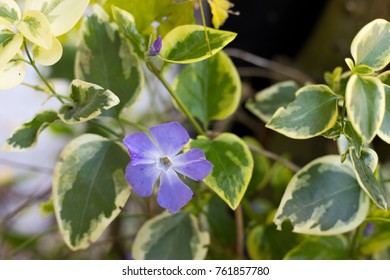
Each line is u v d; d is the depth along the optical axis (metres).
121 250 0.68
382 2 0.66
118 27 0.51
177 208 0.46
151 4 0.50
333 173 0.51
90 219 0.48
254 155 0.60
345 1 0.67
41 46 0.45
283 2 0.71
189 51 0.48
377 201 0.45
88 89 0.47
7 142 0.48
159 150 0.47
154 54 0.47
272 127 0.46
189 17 0.50
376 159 0.47
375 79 0.45
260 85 0.77
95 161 0.49
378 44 0.46
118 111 0.51
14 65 0.47
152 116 0.66
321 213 0.50
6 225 0.70
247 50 0.75
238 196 0.47
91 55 0.51
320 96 0.47
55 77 0.68
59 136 0.76
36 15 0.45
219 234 0.59
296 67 0.71
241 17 0.72
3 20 0.45
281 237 0.56
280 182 0.62
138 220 0.70
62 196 0.48
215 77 0.54
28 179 0.82
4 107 0.88
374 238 0.54
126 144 0.46
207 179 0.48
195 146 0.49
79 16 0.46
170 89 0.49
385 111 0.47
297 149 0.69
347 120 0.47
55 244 0.74
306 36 0.75
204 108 0.54
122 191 0.49
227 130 0.76
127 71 0.51
